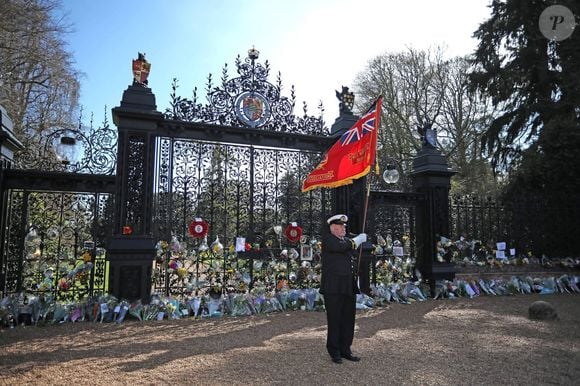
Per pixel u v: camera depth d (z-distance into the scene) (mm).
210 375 3938
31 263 7020
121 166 7016
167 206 7516
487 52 17828
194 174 7820
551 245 11516
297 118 8602
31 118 16016
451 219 10336
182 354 4680
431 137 10391
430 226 9797
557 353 4809
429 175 9992
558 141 12086
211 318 6926
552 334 5816
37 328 6035
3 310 6125
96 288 7160
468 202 12102
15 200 7062
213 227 7965
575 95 14156
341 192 8758
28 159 7539
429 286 9672
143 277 6855
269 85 8469
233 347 5008
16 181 6770
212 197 7797
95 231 7117
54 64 16281
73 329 5973
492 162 18062
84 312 6582
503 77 16797
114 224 6867
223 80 8094
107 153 7492
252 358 4523
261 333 5816
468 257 10711
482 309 7988
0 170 6527
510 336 5684
